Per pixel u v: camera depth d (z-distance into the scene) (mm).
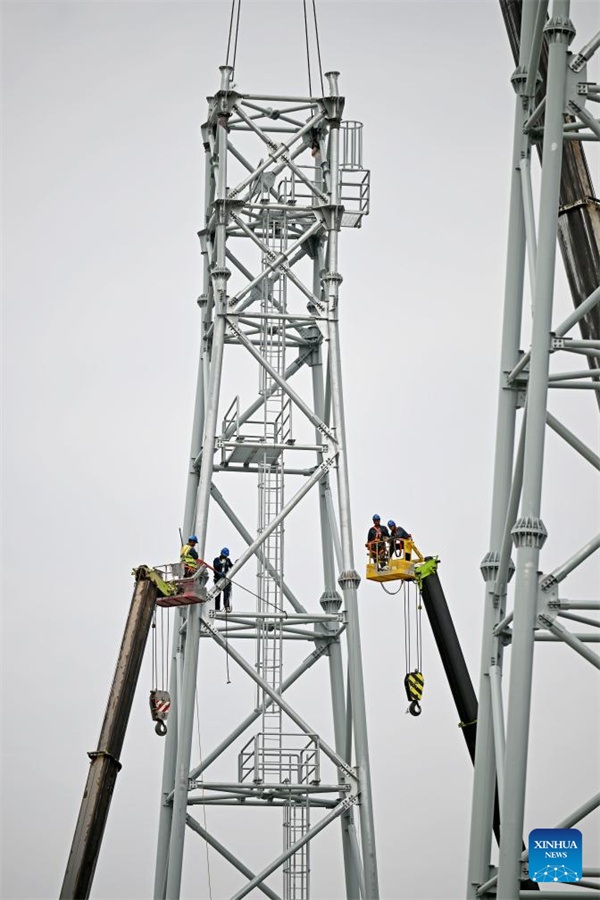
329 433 46906
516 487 34656
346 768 44406
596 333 36844
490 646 35844
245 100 49781
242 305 50062
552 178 33406
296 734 44875
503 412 36469
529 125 36969
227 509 48656
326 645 49594
